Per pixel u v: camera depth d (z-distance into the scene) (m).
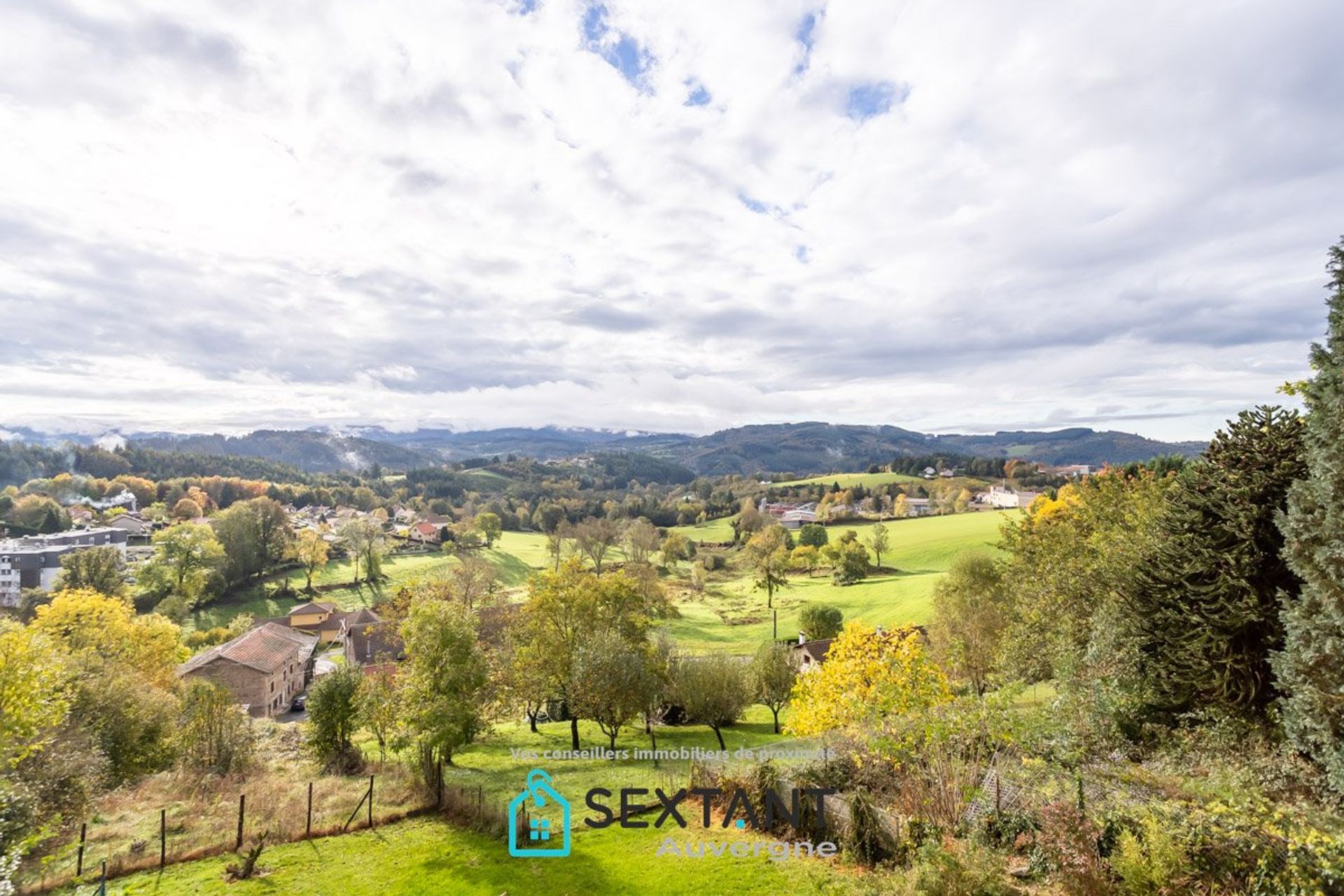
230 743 27.34
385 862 16.00
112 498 165.12
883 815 14.19
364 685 29.28
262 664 53.31
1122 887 10.37
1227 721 18.20
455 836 17.55
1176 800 11.88
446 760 28.50
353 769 27.53
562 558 113.69
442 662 21.91
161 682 45.97
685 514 172.75
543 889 14.30
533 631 36.56
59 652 28.53
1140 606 22.81
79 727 24.69
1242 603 18.66
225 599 96.75
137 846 16.81
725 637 74.38
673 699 39.78
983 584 44.25
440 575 84.00
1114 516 34.78
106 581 77.38
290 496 197.62
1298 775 14.73
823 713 20.53
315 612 87.25
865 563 93.12
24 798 16.56
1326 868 8.98
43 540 110.62
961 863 11.45
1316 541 15.29
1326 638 14.55
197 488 171.50
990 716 14.80
